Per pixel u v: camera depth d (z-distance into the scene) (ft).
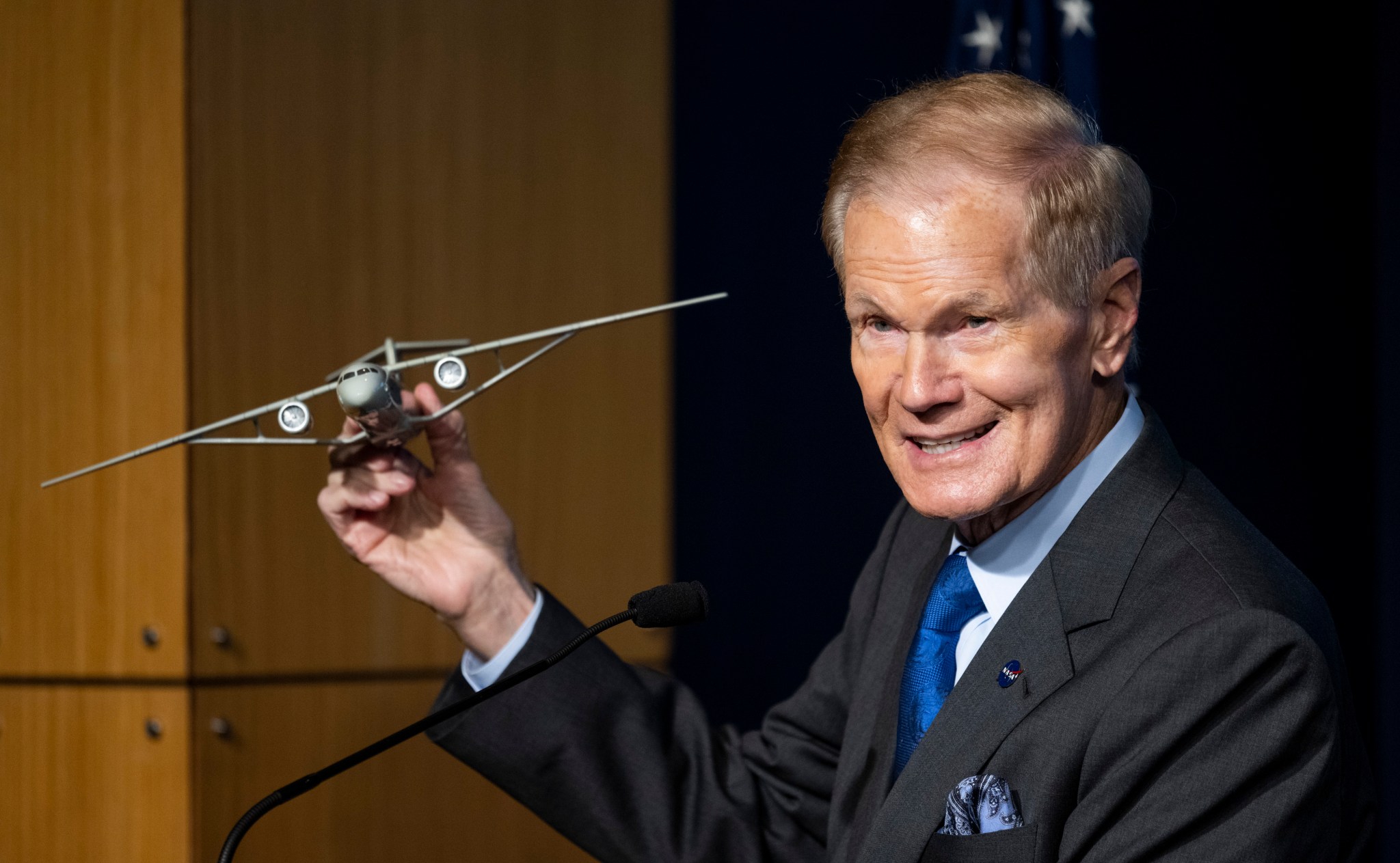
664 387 20.75
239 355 17.06
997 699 9.09
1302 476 22.71
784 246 25.05
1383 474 20.56
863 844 9.41
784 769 11.39
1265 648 8.23
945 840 8.91
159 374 16.66
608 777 11.09
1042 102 8.95
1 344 17.06
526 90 19.75
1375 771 20.49
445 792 18.31
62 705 16.79
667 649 20.42
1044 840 8.62
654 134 20.93
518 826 18.78
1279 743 8.16
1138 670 8.54
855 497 24.59
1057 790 8.66
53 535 16.88
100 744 16.69
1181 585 8.80
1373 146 21.75
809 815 11.28
